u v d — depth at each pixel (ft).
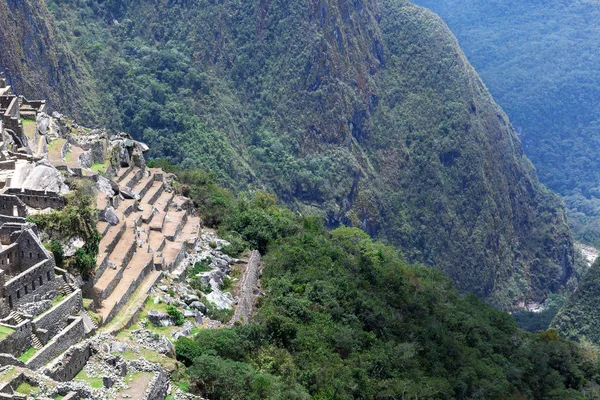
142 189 308.40
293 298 288.10
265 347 238.07
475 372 344.69
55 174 218.79
